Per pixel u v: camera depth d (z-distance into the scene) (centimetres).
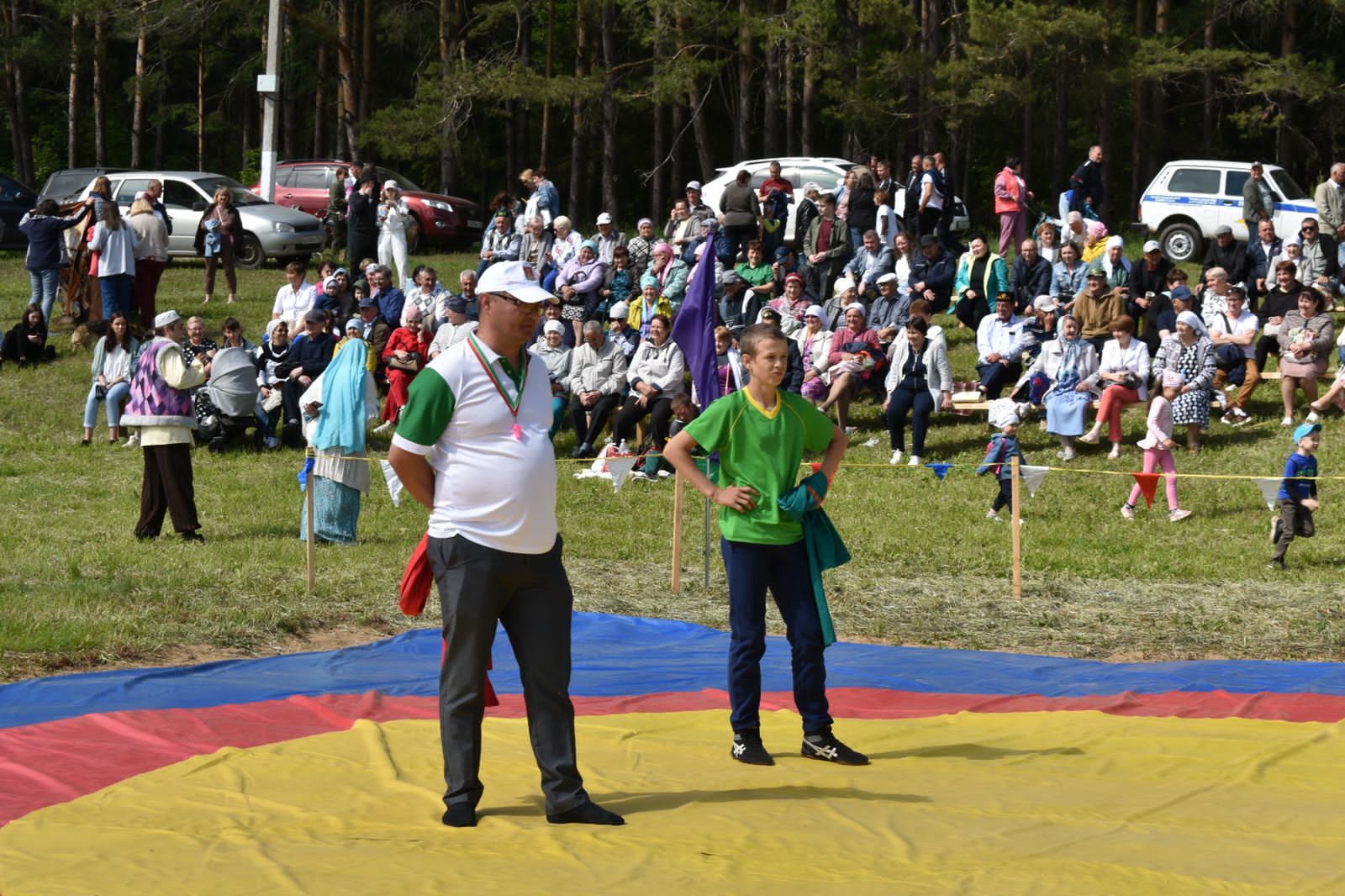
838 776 548
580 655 898
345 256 2805
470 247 3066
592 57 3950
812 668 575
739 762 576
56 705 718
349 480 1226
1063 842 445
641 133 4822
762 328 559
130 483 1524
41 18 4331
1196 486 1477
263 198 2778
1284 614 1055
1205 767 570
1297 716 714
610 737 626
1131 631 1010
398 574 1122
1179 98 4212
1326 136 3891
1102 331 1708
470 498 455
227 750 576
